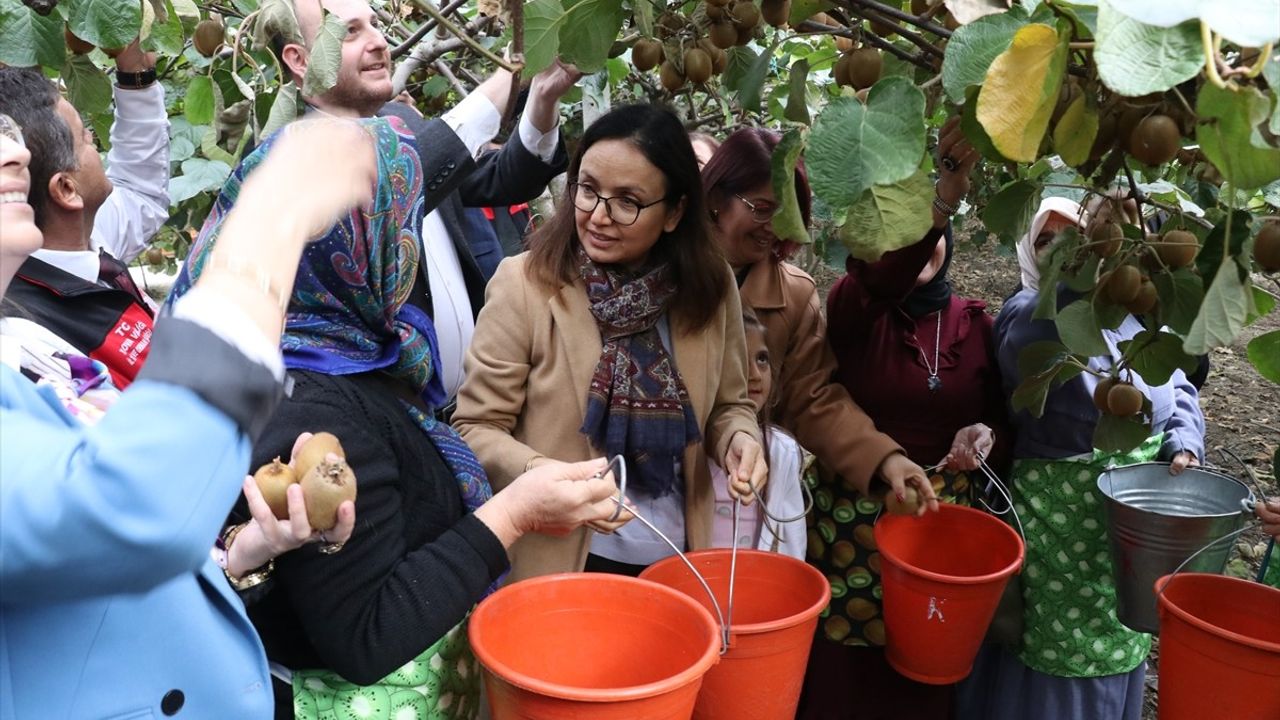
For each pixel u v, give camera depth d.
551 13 1.68
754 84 1.90
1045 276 1.84
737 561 2.05
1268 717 1.84
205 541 0.79
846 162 1.36
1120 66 1.05
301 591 1.49
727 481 2.35
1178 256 1.73
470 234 3.11
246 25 1.75
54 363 1.32
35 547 0.75
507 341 2.13
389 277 1.60
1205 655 1.87
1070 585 2.74
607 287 2.10
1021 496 2.79
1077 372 2.18
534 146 2.61
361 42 2.24
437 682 1.71
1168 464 2.67
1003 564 2.44
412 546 1.66
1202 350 1.24
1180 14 1.00
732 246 2.49
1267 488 5.98
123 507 0.75
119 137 2.62
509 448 2.04
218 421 0.78
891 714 2.75
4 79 1.81
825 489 2.77
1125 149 1.43
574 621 1.75
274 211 0.86
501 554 1.64
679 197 2.09
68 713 1.08
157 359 0.79
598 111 2.90
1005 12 1.29
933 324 2.74
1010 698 2.90
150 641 1.15
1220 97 1.14
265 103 2.05
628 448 2.09
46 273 1.82
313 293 1.57
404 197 1.60
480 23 2.58
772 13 1.73
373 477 1.53
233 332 0.80
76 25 1.59
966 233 9.52
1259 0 1.01
